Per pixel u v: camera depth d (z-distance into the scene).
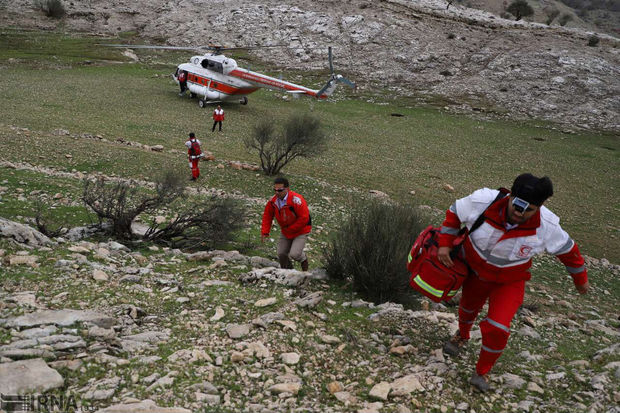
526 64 53.62
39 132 19.69
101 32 59.00
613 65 53.88
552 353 4.63
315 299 5.04
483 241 3.34
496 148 30.31
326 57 54.47
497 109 43.59
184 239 8.79
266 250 9.22
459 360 4.11
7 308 3.79
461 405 3.29
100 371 3.16
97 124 23.23
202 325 4.16
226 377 3.31
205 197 12.82
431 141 30.28
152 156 17.58
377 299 6.10
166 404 2.89
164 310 4.47
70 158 15.50
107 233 8.09
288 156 21.61
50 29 57.34
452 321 5.09
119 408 2.71
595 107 45.00
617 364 4.18
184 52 54.19
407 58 54.44
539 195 3.00
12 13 59.84
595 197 22.25
